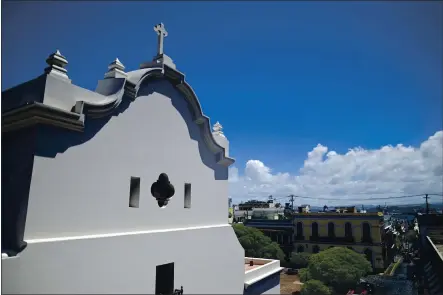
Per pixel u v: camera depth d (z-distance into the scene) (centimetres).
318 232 4184
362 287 2759
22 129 582
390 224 5422
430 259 2288
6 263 480
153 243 741
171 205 837
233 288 1009
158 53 868
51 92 578
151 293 719
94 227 631
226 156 1066
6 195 567
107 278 627
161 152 823
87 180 629
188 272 837
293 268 3972
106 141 678
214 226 979
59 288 545
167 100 866
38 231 538
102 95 689
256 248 3725
